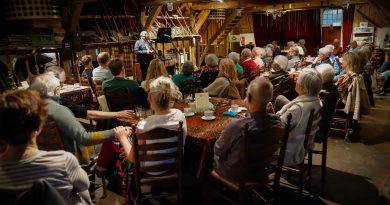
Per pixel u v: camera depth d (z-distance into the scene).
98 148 3.05
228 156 2.15
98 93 4.55
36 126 1.18
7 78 4.78
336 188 2.94
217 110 2.99
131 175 2.48
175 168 2.31
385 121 4.89
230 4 8.61
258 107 2.01
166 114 2.20
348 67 4.02
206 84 4.65
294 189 2.94
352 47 7.78
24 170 1.16
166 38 7.41
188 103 3.17
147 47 6.89
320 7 10.30
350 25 10.94
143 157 2.15
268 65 6.60
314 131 2.59
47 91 2.24
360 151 3.80
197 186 2.80
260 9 10.66
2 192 1.12
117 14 7.35
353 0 9.61
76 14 5.66
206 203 2.49
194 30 9.47
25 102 1.15
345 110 3.99
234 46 12.90
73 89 4.21
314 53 11.98
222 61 3.77
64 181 1.25
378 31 10.38
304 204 2.68
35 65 5.21
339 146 3.98
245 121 1.99
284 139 2.13
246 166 1.99
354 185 2.99
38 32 5.20
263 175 2.17
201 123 2.61
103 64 4.55
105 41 6.57
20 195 1.08
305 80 2.46
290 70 5.69
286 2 7.87
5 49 4.77
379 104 5.91
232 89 3.74
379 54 9.34
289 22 12.16
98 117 2.72
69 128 2.15
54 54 6.07
